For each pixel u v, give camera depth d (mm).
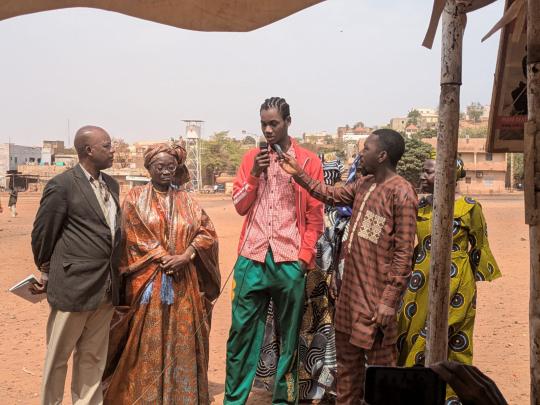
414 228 3762
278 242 4516
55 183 4113
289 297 4531
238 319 4598
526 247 16922
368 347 3791
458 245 4539
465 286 4508
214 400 5285
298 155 4574
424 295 4605
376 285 3814
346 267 3947
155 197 4508
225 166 130375
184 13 2723
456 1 3324
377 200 3838
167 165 4508
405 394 1485
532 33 1983
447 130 3410
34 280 4230
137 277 4395
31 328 7891
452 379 1487
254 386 5234
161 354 4367
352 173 5051
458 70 3371
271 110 4438
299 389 5078
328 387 5059
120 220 4312
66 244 4148
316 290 5086
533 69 1985
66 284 4102
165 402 4344
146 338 4352
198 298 4551
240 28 2787
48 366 4168
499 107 3824
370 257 3824
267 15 2748
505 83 3760
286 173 4539
